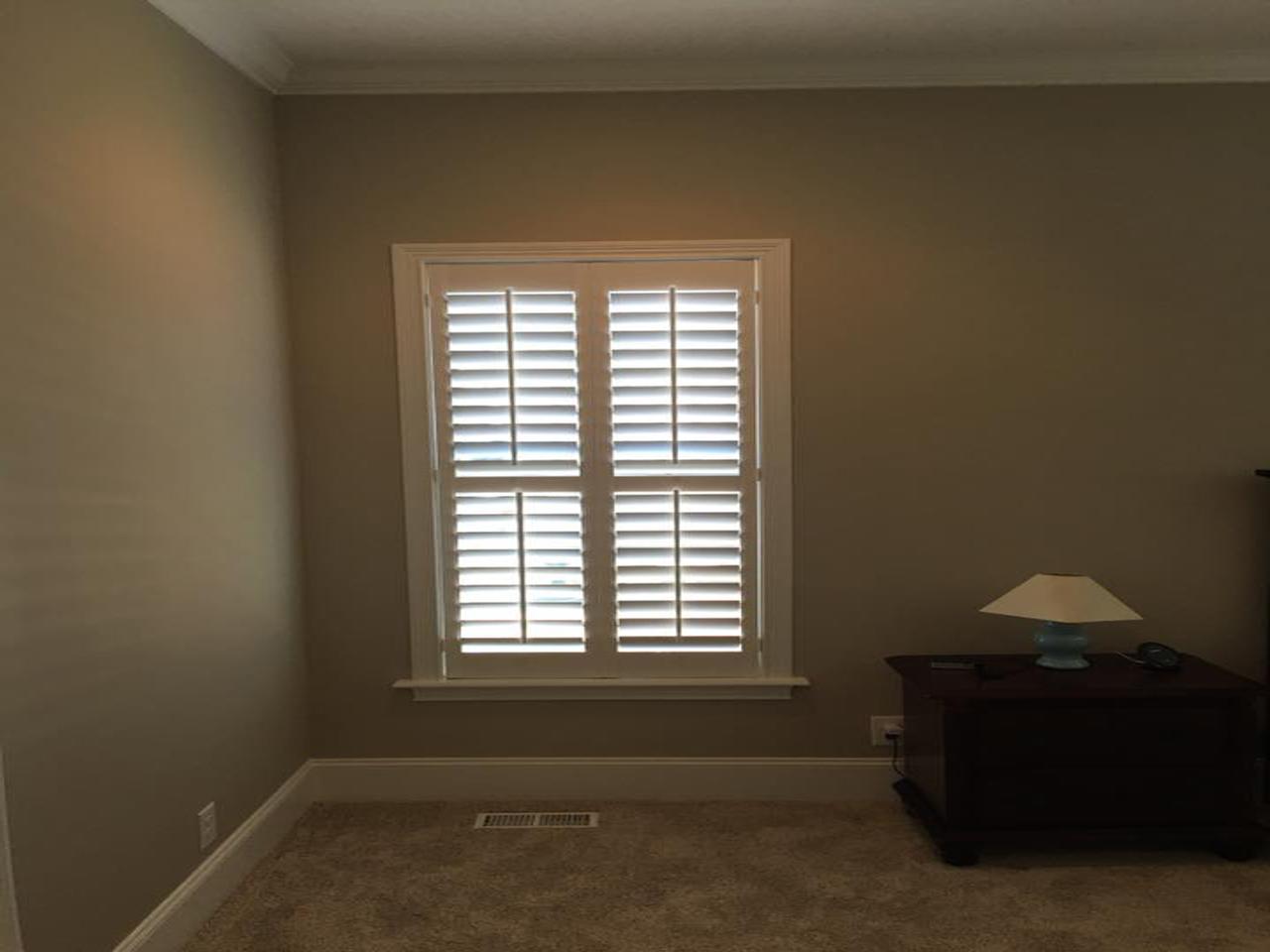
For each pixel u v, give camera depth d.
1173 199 2.63
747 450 2.71
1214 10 2.28
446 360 2.71
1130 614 2.40
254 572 2.43
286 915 2.13
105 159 1.78
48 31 1.61
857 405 2.70
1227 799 2.32
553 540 2.74
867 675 2.76
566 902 2.18
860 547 2.73
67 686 1.64
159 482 1.96
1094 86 2.61
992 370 2.68
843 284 2.67
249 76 2.47
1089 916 2.09
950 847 2.32
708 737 2.78
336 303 2.70
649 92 2.65
